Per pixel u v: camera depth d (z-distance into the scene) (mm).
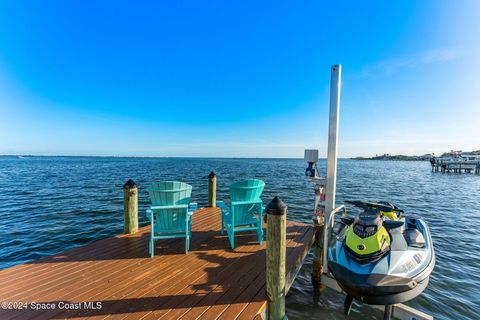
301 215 9523
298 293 3984
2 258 5738
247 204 4031
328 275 3766
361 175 29438
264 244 4129
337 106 3357
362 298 2506
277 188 17016
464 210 10570
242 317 2289
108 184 18109
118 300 2523
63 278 2963
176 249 3889
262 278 3006
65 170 33531
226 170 35812
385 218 3365
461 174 32562
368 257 2586
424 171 39031
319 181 4227
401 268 2500
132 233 4598
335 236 3350
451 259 5465
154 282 2889
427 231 3494
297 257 3574
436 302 3861
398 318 3096
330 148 3449
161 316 2281
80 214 9438
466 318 3520
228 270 3205
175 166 47844
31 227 7879
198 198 12953
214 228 4961
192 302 2506
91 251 3787
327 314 3475
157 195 3713
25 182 19172
